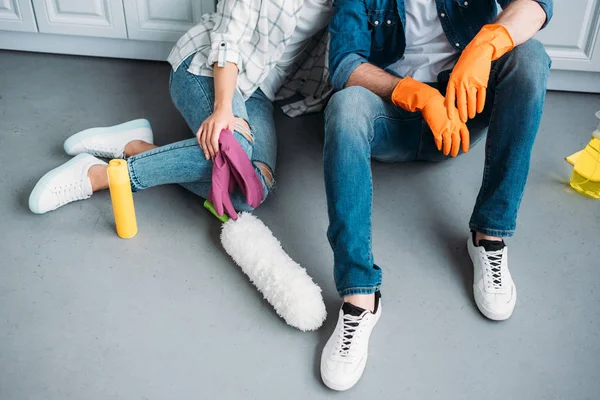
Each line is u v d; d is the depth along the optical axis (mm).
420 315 1562
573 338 1518
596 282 1670
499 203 1568
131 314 1531
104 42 2529
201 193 1838
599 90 2461
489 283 1569
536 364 1455
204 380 1393
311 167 2047
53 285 1594
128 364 1417
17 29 2471
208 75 1823
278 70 2062
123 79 2445
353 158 1435
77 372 1395
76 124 2172
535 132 1500
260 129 1927
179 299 1577
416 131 1735
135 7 2369
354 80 1670
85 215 1816
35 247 1699
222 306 1566
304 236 1780
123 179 1634
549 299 1615
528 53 1519
